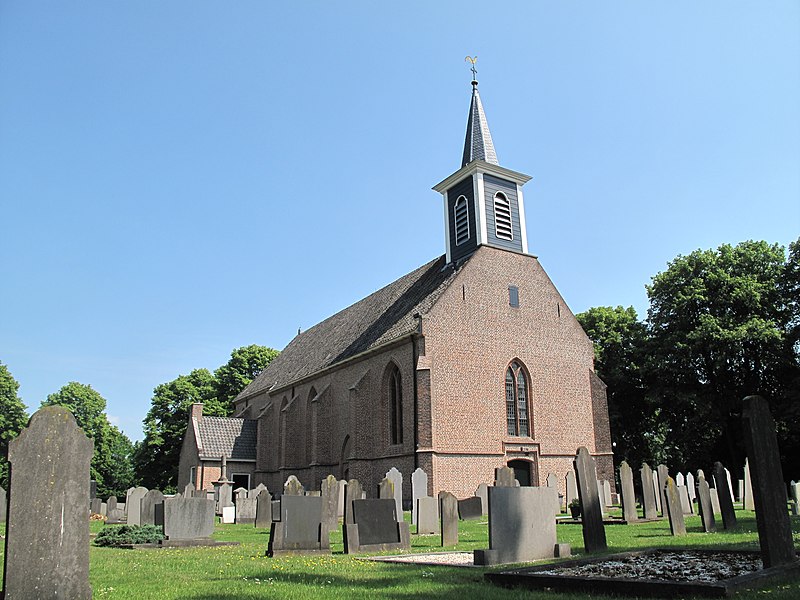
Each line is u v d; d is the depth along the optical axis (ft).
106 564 49.90
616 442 185.16
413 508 95.30
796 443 152.05
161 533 69.31
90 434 263.08
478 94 147.43
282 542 56.54
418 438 114.01
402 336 122.83
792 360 146.41
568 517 98.37
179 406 238.89
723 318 148.77
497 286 130.00
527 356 129.70
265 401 195.00
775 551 35.73
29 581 30.35
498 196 136.56
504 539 46.09
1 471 226.99
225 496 132.77
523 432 126.11
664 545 54.60
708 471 165.37
